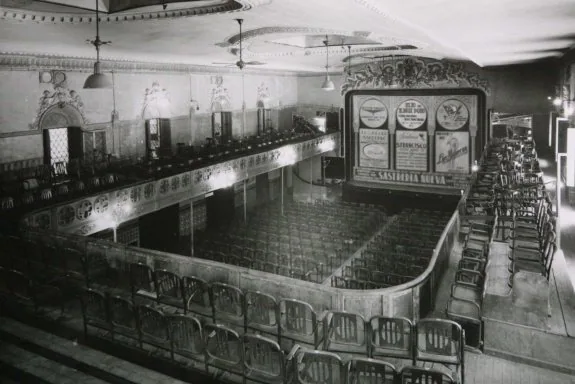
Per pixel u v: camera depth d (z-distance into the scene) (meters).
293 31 12.88
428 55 23.22
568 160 16.03
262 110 31.34
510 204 13.86
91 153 19.53
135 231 22.98
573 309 8.47
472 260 9.77
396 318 6.79
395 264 14.09
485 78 27.27
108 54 17.77
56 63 17.69
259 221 22.78
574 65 15.84
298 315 7.20
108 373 6.95
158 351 7.51
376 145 31.44
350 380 6.01
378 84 30.25
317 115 34.06
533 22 9.38
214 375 6.93
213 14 10.03
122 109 21.05
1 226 11.69
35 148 17.34
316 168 34.31
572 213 16.86
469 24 9.72
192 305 8.25
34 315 8.58
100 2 9.84
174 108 24.12
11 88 16.33
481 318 8.01
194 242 20.92
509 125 33.06
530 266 9.65
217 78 26.97
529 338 7.71
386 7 7.93
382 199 31.00
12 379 7.15
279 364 6.57
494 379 7.29
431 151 29.88
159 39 13.79
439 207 29.38
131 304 7.41
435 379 5.59
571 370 7.40
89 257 9.85
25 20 10.09
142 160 21.14
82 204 13.66
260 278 8.19
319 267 16.36
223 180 20.83
